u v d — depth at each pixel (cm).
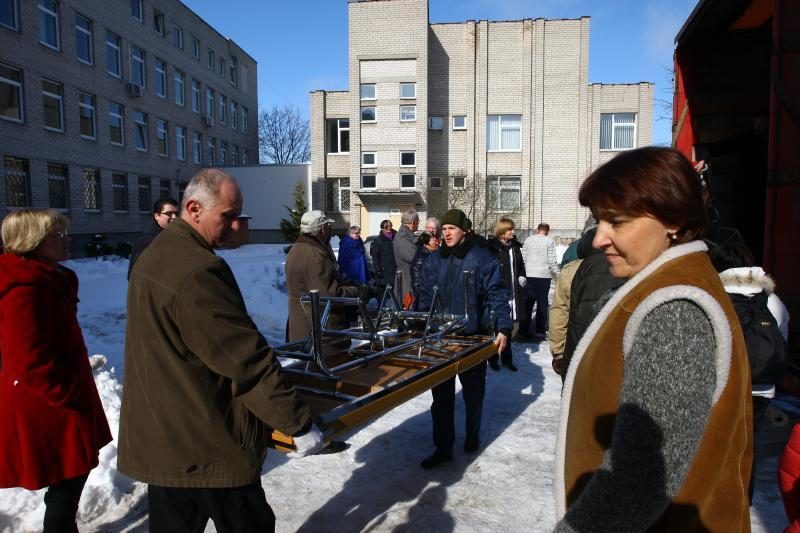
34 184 1752
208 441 167
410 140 2236
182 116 2652
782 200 363
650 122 2159
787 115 360
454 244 357
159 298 164
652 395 90
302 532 265
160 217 379
